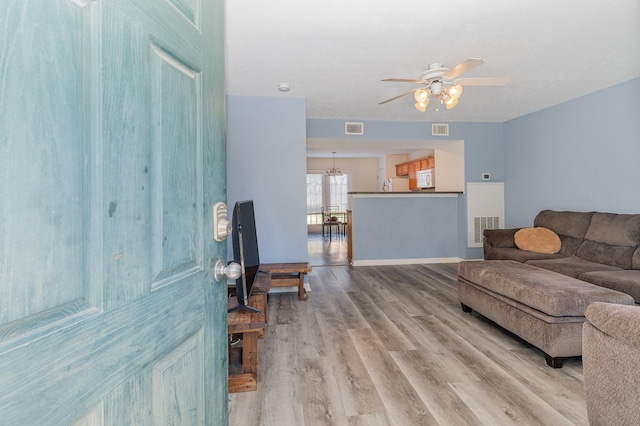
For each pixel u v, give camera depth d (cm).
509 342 260
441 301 369
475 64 251
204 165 92
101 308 56
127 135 62
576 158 427
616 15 234
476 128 564
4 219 42
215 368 98
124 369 61
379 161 1082
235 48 279
